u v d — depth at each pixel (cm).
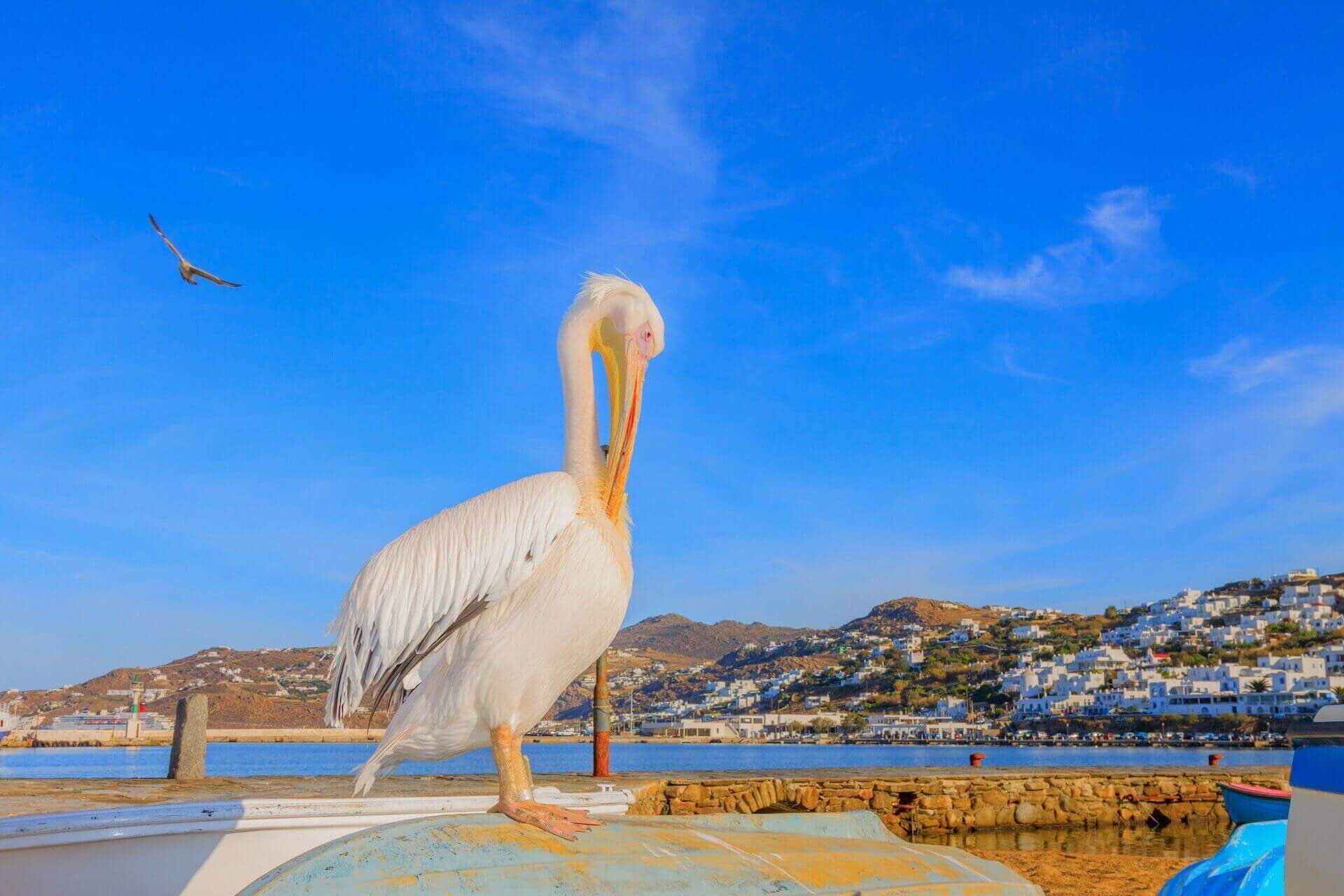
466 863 274
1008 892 328
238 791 826
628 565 346
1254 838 421
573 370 357
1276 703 14300
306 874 260
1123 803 1528
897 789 1405
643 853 296
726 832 333
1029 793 1491
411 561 335
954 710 19338
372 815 442
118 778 984
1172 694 15375
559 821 309
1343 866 210
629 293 355
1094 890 983
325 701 354
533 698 327
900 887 311
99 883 380
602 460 356
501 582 323
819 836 349
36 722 16012
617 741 19938
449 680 328
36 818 370
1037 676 19262
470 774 1150
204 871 404
